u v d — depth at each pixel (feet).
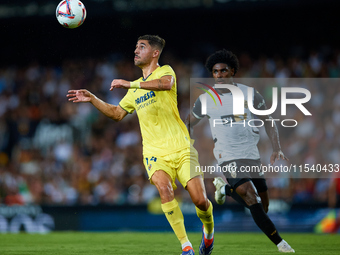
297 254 32.68
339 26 97.76
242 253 35.65
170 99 31.07
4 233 60.08
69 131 92.48
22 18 93.86
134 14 92.07
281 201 59.67
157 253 36.09
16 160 88.89
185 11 90.07
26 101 99.45
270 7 86.43
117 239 49.37
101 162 86.48
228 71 35.63
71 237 52.24
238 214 59.93
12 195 80.07
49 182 84.12
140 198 79.10
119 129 91.56
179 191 72.69
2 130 93.97
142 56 31.89
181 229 29.14
